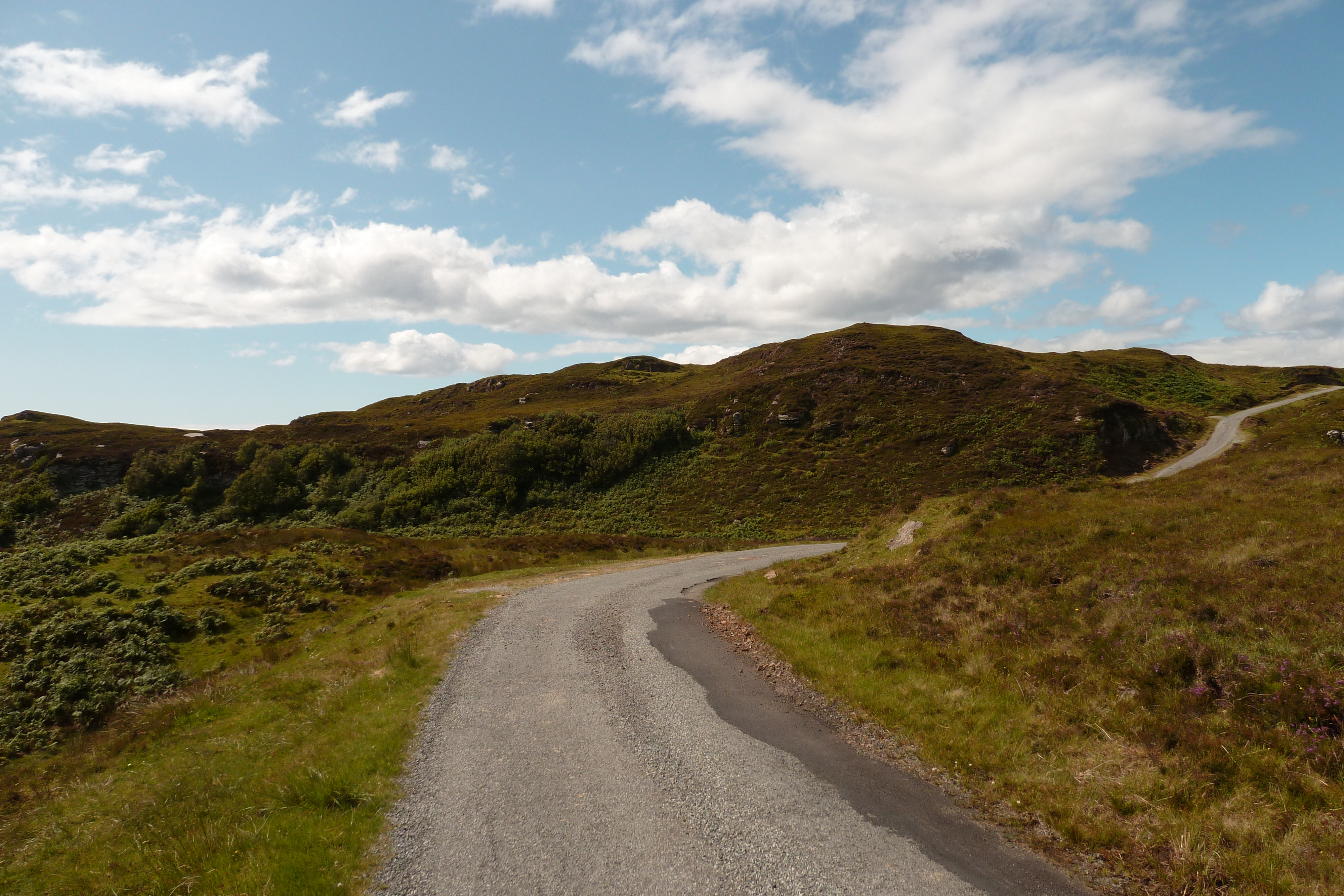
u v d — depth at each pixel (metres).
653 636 14.91
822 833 6.38
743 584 20.50
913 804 6.93
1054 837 6.21
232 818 7.18
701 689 11.03
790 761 8.08
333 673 13.98
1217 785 6.59
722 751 8.41
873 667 11.13
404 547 35.53
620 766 8.05
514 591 22.39
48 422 87.25
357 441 73.75
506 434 70.12
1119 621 9.97
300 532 37.03
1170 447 61.34
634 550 38.56
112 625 20.72
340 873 5.92
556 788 7.50
